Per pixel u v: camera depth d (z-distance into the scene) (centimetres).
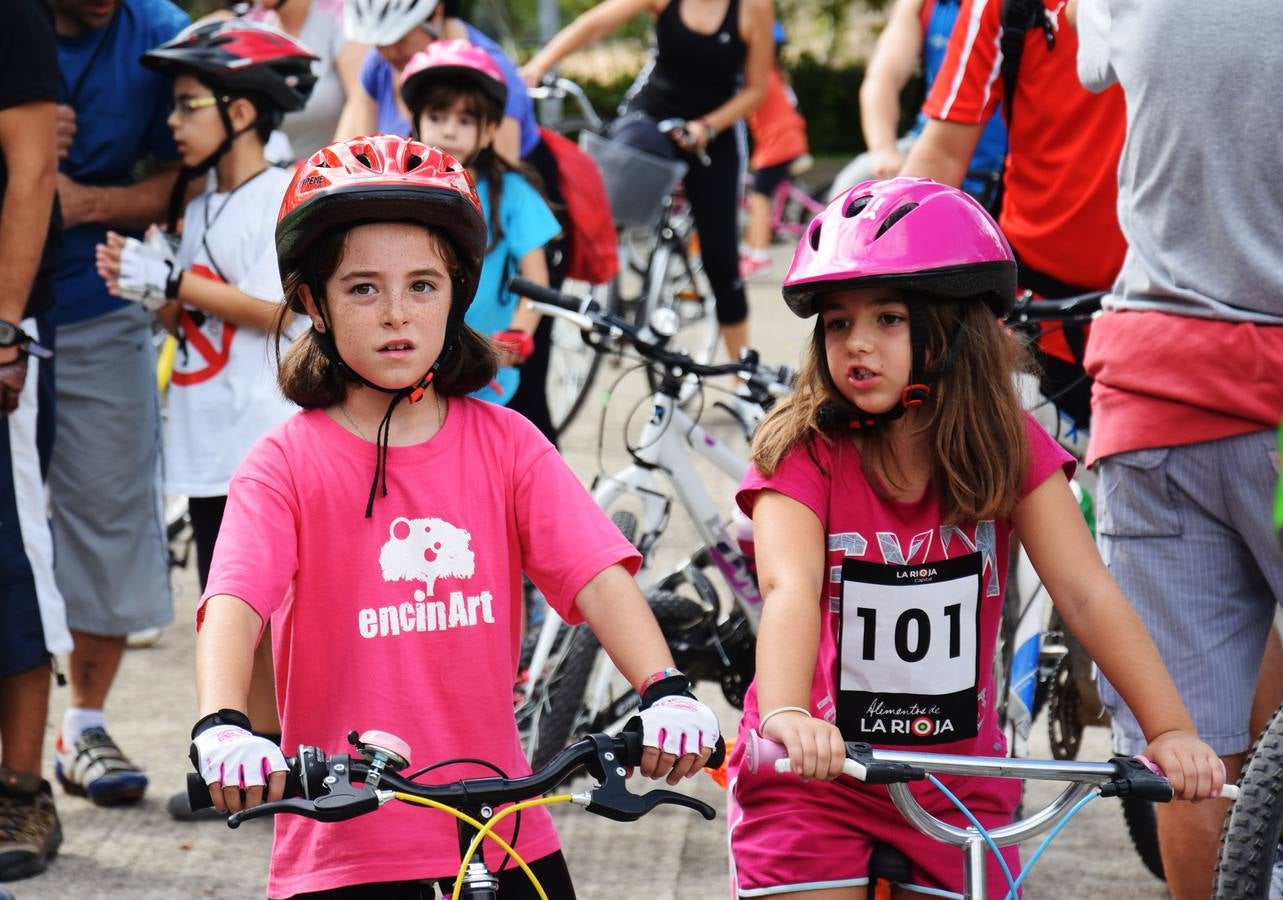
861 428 968
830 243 945
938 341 949
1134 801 1479
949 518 963
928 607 971
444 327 891
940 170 1541
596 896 1465
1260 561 1167
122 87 1712
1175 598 1184
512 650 920
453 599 895
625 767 786
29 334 1496
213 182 1631
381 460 894
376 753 739
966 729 984
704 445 1558
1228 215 1131
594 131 3794
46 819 1526
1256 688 1250
